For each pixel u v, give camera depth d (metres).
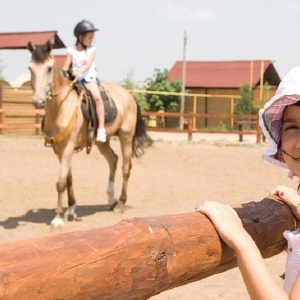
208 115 19.95
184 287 5.08
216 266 1.96
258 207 2.24
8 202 9.27
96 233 1.60
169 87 36.69
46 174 11.91
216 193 10.62
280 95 1.78
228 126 37.84
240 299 4.76
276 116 1.88
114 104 8.47
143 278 1.65
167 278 1.74
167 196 10.21
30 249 1.41
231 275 5.50
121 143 8.90
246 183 11.84
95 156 14.84
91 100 7.88
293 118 1.81
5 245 1.41
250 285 1.66
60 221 7.50
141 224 1.73
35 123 21.45
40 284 1.36
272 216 2.23
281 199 2.43
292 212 2.38
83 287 1.46
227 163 14.45
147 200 9.81
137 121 9.05
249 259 1.72
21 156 14.25
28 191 10.23
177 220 1.85
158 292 1.76
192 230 1.84
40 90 7.25
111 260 1.54
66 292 1.42
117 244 1.58
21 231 7.29
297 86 1.75
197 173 12.97
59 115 7.49
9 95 22.19
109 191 8.95
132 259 1.60
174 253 1.75
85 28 7.88
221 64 41.16
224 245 1.93
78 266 1.45
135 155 9.06
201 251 1.85
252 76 37.41
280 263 5.88
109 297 1.56
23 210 8.73
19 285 1.32
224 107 38.59
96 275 1.49
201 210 1.96
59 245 1.47
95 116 7.90
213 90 39.50
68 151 7.63
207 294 4.89
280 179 12.36
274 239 2.23
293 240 1.73
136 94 35.38
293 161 1.85
